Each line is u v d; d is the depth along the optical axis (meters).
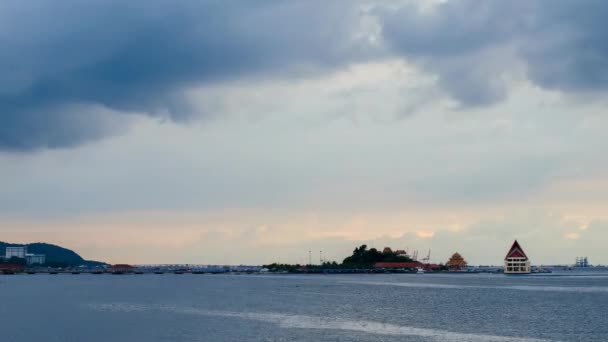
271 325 101.62
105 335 91.31
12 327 101.31
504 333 92.75
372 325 101.88
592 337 89.31
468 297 172.25
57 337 90.12
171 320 110.44
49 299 171.88
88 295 191.62
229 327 99.19
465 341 84.75
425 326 100.75
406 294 187.12
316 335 89.75
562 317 115.12
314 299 164.00
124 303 154.75
